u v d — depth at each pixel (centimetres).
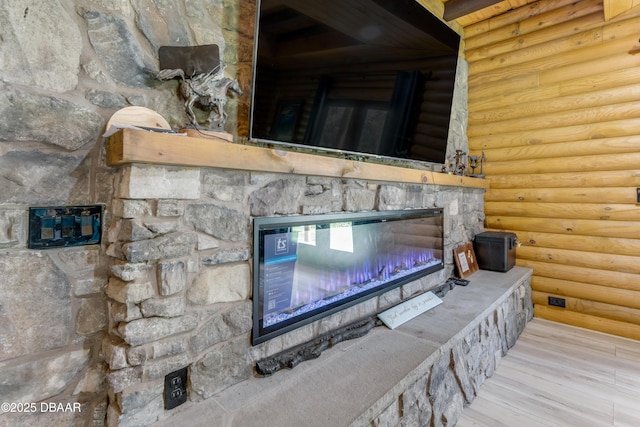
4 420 96
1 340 95
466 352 195
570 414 185
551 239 313
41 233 101
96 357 112
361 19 176
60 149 104
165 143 103
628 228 273
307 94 158
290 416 115
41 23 100
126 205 103
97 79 111
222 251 127
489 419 182
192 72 125
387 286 210
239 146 121
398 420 139
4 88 94
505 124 331
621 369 229
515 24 305
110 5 114
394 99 206
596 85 279
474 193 332
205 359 123
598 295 290
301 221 156
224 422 112
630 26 259
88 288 110
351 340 175
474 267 312
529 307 318
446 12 288
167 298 112
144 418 108
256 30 135
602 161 282
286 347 154
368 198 196
